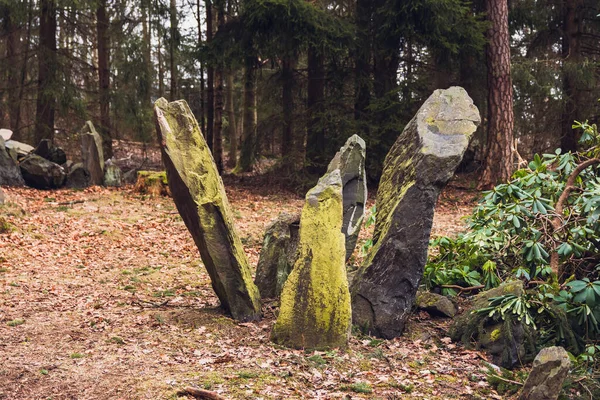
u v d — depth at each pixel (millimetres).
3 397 4211
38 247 9922
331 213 5406
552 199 6484
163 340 5480
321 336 5230
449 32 16969
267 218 13461
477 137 21266
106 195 15094
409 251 5695
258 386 4379
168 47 23625
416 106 18422
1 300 6934
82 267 8945
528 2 20484
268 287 6879
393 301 5758
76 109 20047
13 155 15875
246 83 19562
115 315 6344
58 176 15953
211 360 4914
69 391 4316
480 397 4434
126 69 21422
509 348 5312
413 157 5875
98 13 21188
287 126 19672
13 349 5223
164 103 5820
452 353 5465
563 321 5461
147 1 20844
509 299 5410
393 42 17812
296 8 16125
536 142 20922
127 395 4227
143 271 8766
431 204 5676
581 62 19203
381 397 4328
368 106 17375
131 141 26328
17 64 20391
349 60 19062
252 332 5695
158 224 12211
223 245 5938
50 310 6578
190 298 7203
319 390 4387
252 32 17406
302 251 5363
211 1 20297
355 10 19281
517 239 6516
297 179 17844
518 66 18922
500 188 6312
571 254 6168
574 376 4809
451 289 6742
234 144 25953
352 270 7086
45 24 19938
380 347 5422
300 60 24234
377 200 6520
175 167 5648
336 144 17828
